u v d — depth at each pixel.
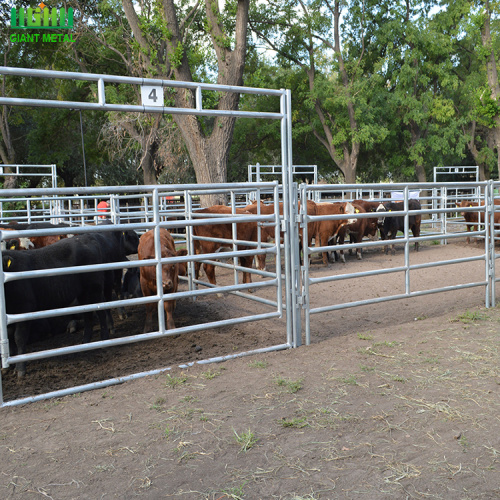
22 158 29.48
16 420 3.39
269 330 5.77
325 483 2.51
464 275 8.92
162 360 4.78
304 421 3.19
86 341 5.45
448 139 27.52
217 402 3.56
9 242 6.35
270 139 29.97
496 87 23.73
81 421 3.33
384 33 26.31
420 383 3.75
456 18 26.77
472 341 4.74
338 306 5.09
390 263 11.01
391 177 38.47
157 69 14.77
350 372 4.04
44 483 2.59
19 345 4.49
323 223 10.65
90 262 5.15
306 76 28.06
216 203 14.01
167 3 13.63
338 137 25.64
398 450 2.80
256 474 2.62
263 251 4.75
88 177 31.34
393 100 25.69
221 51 14.36
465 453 2.74
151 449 2.91
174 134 18.56
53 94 27.55
